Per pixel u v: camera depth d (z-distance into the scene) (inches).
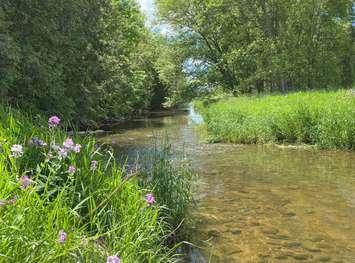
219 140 797.2
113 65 1203.9
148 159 386.3
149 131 1079.6
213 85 1582.2
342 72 1881.2
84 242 148.3
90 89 1066.1
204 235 284.5
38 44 732.0
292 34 1419.8
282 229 297.1
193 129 1085.8
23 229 130.7
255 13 1462.8
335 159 566.9
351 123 628.1
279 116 731.4
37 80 715.4
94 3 908.0
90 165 224.2
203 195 392.5
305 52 1433.3
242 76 1518.2
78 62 941.2
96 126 1175.0
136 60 2017.7
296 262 242.5
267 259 246.5
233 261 243.1
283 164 546.0
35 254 127.5
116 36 1249.4
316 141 672.4
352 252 256.4
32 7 703.7
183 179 314.0
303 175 475.8
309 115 705.0
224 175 486.0
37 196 149.4
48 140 232.1
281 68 1368.1
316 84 1486.2
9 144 199.9
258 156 614.5
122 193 217.0
